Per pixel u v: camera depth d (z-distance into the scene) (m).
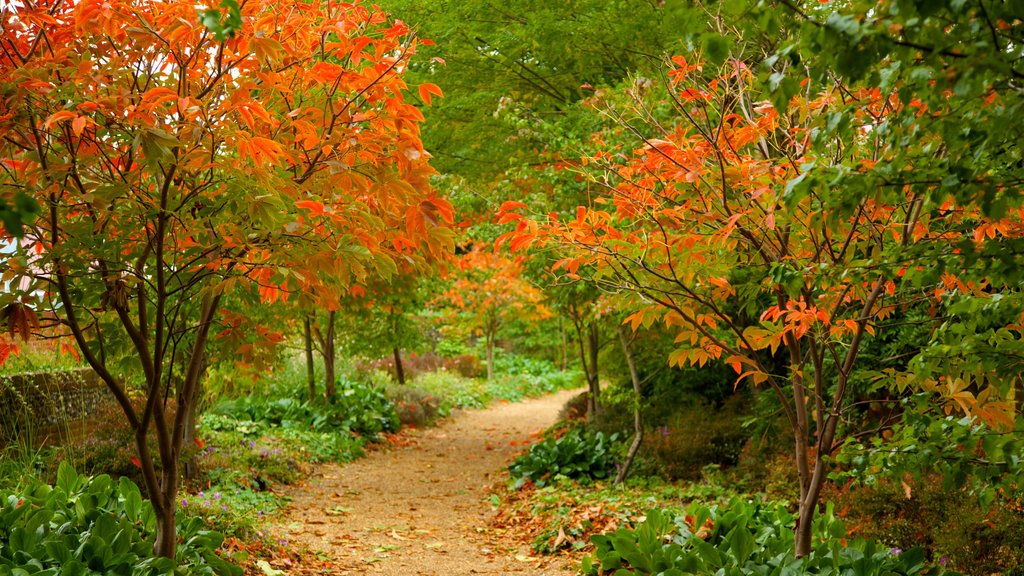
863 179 2.30
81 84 3.20
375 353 13.57
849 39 1.96
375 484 9.42
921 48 1.98
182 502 5.91
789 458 7.20
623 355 10.83
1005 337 3.06
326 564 5.92
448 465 10.80
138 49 3.42
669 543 5.15
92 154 3.41
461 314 21.64
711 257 3.84
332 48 3.84
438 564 6.09
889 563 3.87
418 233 3.86
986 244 2.52
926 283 2.91
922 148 2.61
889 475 3.42
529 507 7.81
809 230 3.51
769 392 8.20
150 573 3.87
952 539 4.73
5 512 4.36
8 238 3.55
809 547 3.97
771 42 4.82
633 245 3.77
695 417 9.26
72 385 8.38
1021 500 4.54
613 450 9.09
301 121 3.52
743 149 4.46
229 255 3.70
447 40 8.60
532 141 8.45
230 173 3.34
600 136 6.73
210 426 10.34
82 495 4.69
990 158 2.63
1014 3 1.84
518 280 17.94
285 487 8.68
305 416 12.00
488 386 19.78
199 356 4.36
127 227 3.48
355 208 3.81
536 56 8.61
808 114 3.56
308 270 3.55
